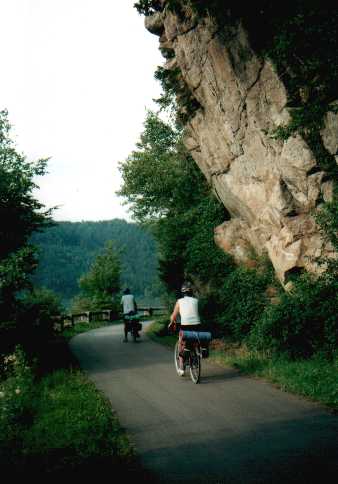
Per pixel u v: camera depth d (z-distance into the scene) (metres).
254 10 12.55
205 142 16.56
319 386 7.59
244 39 12.85
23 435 6.02
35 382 9.77
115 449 5.35
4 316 10.98
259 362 10.55
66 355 14.03
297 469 4.52
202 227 18.84
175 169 24.97
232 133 14.75
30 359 10.98
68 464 4.88
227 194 16.47
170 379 9.85
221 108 14.84
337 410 6.55
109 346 16.77
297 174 12.33
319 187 11.95
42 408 7.43
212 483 4.32
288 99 12.15
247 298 14.28
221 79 14.24
